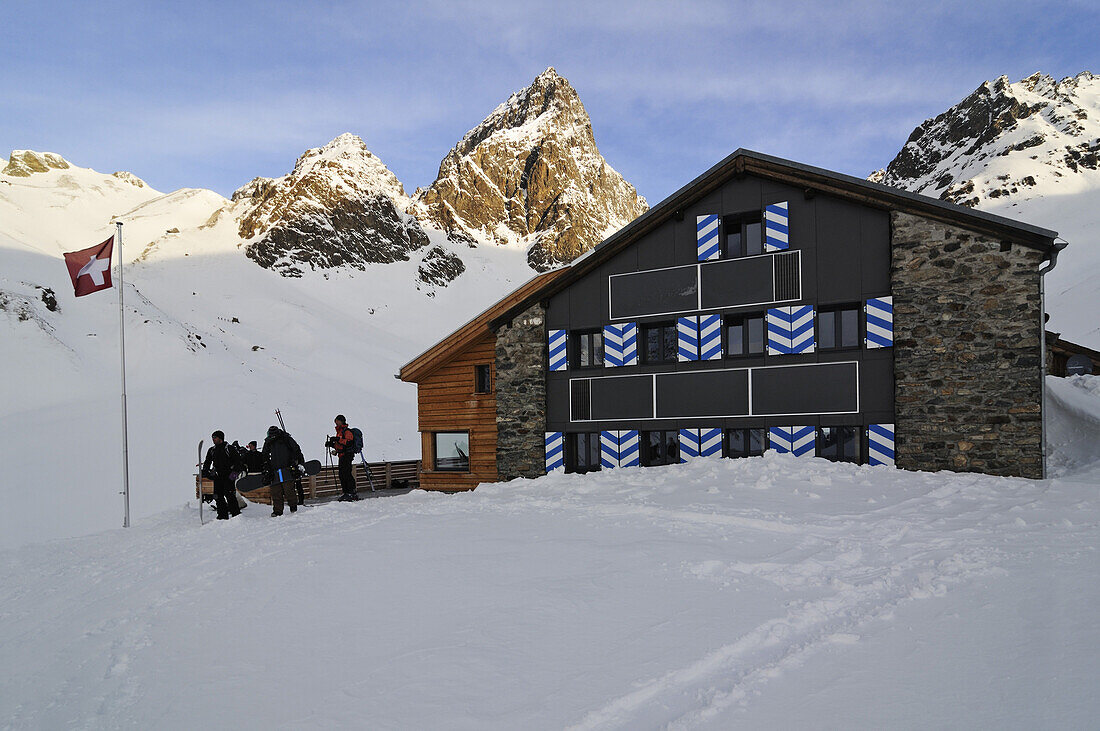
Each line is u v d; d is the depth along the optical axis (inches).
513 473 800.3
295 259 6141.7
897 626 219.6
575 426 769.6
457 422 873.5
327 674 218.4
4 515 1569.9
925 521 376.2
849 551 319.0
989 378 566.6
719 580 287.0
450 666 214.5
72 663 269.4
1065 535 316.2
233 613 296.8
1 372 2664.9
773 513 420.2
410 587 305.3
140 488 1839.3
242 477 672.4
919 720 157.8
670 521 414.3
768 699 175.0
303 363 3973.9
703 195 705.0
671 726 165.2
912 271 597.0
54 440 2165.4
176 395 2810.0
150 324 3390.7
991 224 565.0
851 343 648.4
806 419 649.6
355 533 445.7
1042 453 547.8
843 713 164.2
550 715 177.6
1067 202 7160.4
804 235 656.4
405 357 4650.6
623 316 747.4
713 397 693.9
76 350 3029.0
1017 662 182.5
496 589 291.3
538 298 788.0
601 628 238.1
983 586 250.4
